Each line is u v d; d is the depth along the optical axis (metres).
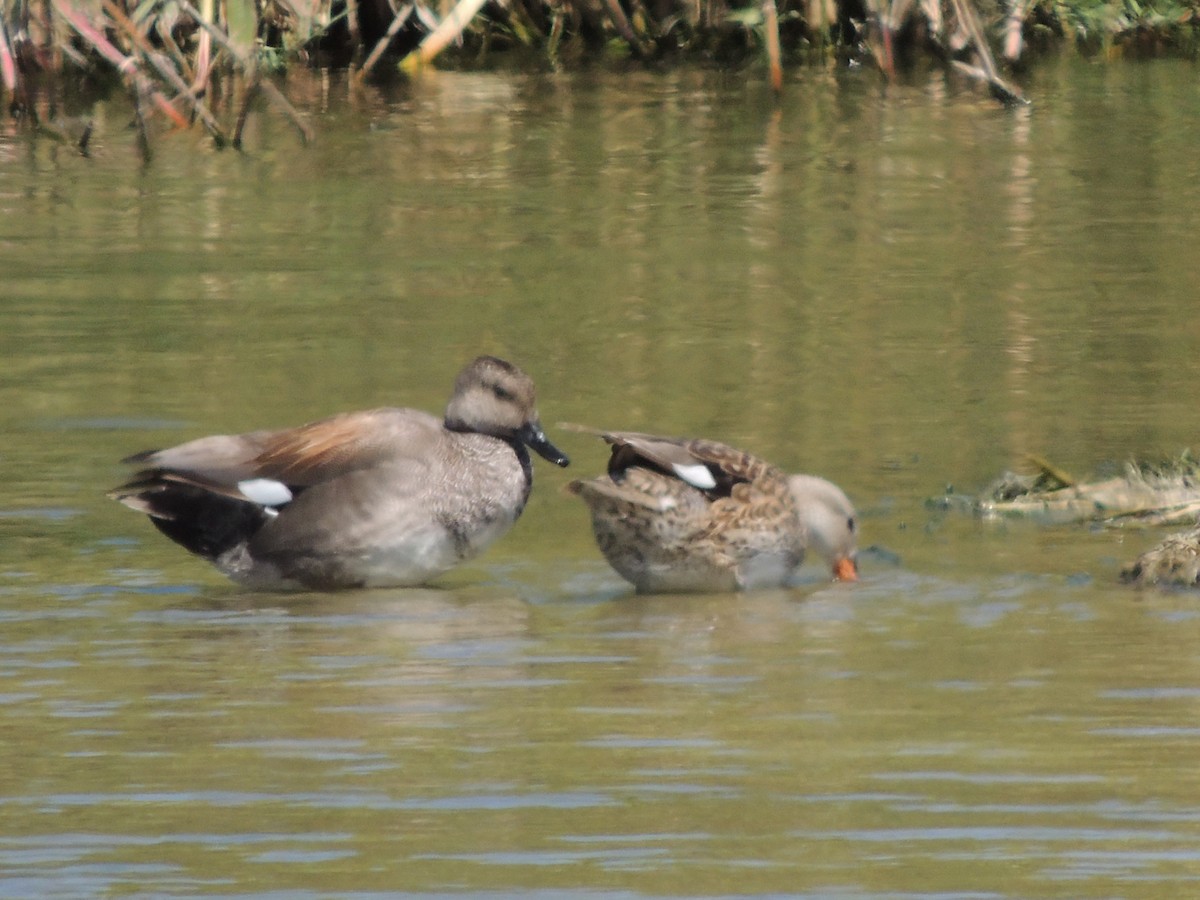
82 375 16.30
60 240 21.61
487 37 35.72
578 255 21.12
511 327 18.08
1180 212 22.95
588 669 9.98
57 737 9.00
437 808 8.11
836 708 9.30
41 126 28.02
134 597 11.41
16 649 10.36
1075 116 29.47
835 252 21.19
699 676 9.83
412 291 19.50
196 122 28.62
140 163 26.12
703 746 8.80
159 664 10.09
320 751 8.80
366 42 34.56
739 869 7.50
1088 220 22.61
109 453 14.16
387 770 8.55
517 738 8.92
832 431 14.70
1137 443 14.27
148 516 12.96
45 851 7.73
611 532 11.51
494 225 22.59
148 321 18.17
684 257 21.00
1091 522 12.79
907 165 26.03
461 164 26.11
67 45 30.33
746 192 24.41
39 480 13.57
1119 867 7.48
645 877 7.45
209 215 23.02
